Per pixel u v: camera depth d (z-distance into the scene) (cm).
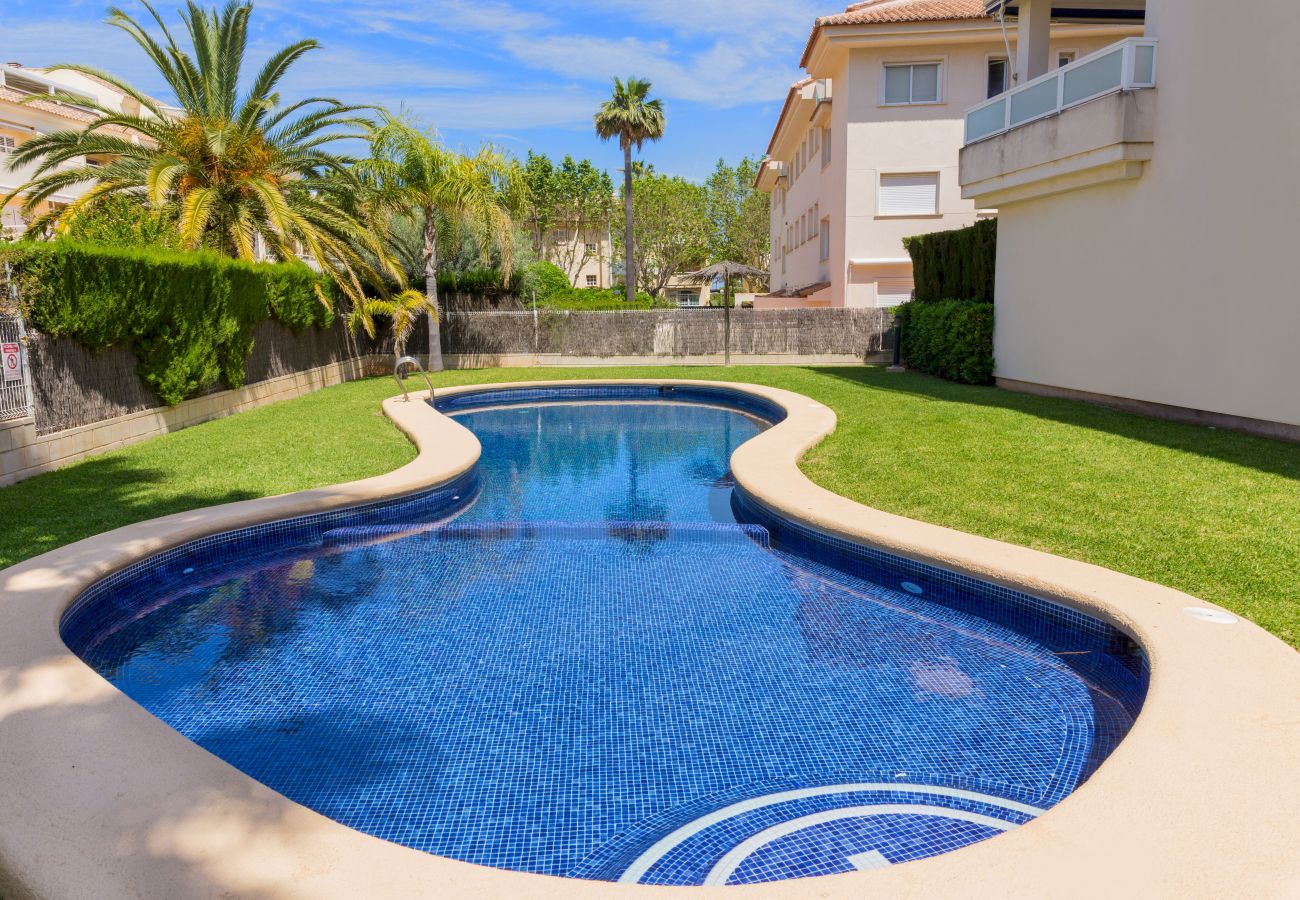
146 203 1627
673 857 292
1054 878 219
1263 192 879
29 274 829
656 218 5575
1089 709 397
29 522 635
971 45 2166
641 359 2372
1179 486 671
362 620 520
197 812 254
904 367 1973
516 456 1101
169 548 574
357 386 1792
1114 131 1065
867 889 217
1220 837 234
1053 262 1308
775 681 430
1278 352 867
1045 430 966
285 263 1605
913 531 567
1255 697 317
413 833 308
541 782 341
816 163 2741
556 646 478
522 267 2508
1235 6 906
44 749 291
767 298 3148
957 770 345
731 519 767
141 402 1058
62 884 220
